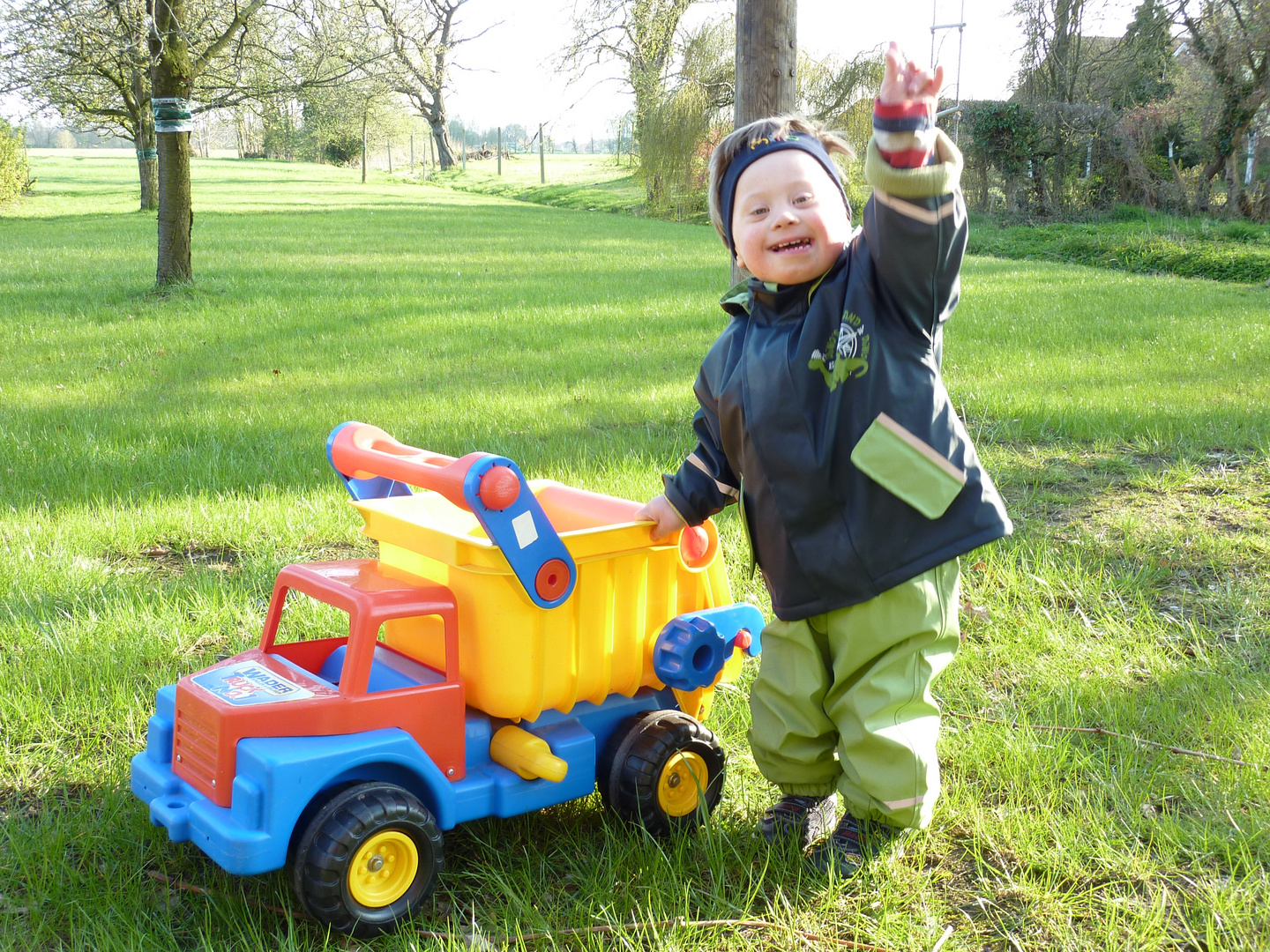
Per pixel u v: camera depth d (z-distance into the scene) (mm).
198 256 19312
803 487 2365
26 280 15234
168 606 4039
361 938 2258
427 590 2498
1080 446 6633
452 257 20484
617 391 8164
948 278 2270
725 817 2830
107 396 8039
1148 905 2404
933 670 2428
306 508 5297
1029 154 29797
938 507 2318
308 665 2795
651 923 2277
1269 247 21922
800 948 2281
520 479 2342
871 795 2391
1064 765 2996
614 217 38344
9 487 5594
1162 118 29406
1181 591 4336
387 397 7992
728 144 2500
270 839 2148
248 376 8867
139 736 3176
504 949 2252
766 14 5801
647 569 2715
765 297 2494
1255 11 25391
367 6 18891
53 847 2527
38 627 3846
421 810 2299
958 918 2416
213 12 18375
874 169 2150
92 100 33938
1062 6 29891
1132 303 13609
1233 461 6238
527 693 2486
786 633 2555
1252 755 2938
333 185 55250
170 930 2305
